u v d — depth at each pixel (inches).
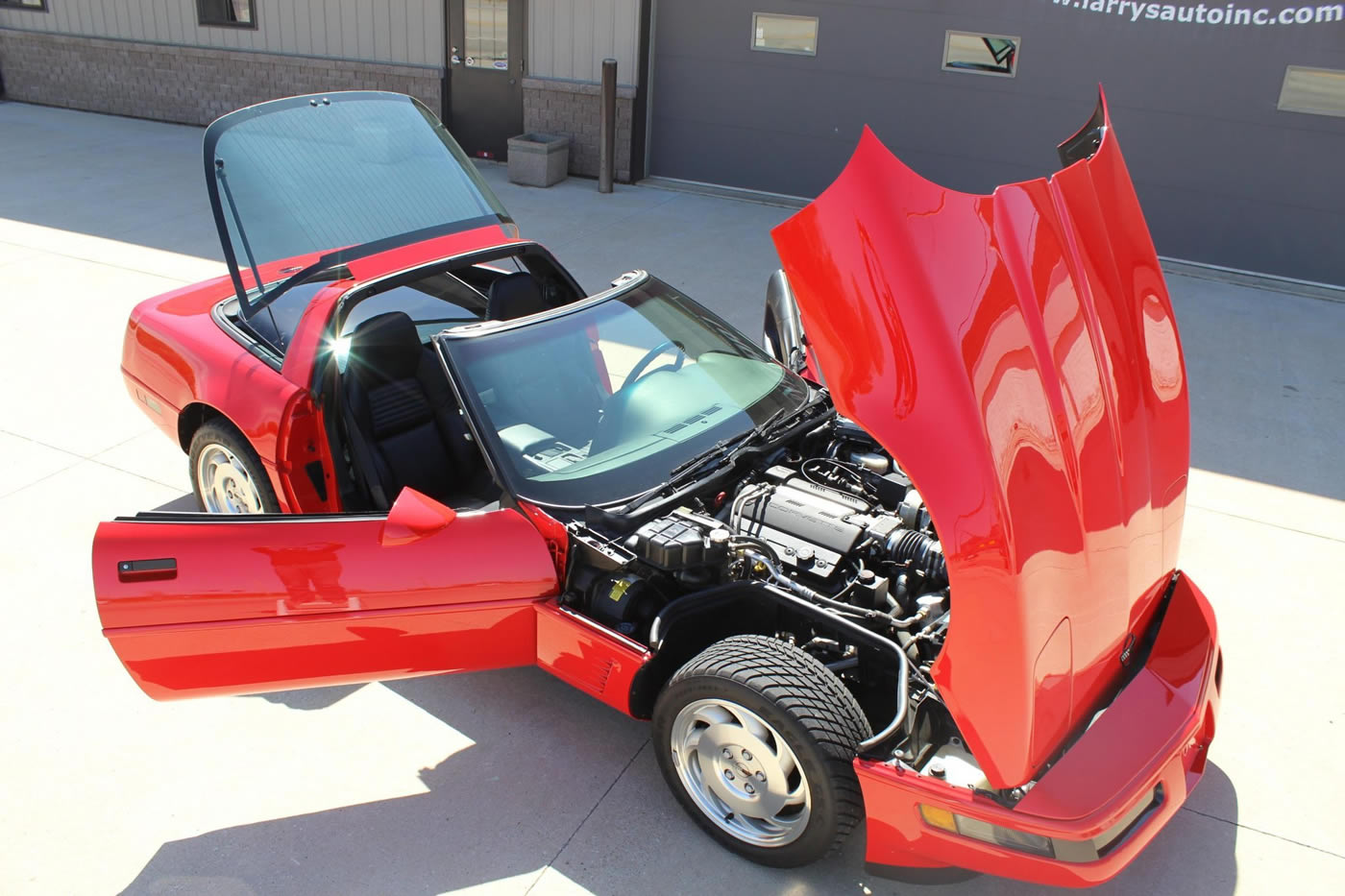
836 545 132.4
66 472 208.5
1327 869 125.9
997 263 103.0
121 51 540.7
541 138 448.8
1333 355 291.0
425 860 124.6
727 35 411.5
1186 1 334.0
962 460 96.3
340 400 153.9
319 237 171.9
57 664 155.6
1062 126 368.8
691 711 122.0
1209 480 219.0
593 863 124.7
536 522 134.9
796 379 167.8
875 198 100.3
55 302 297.1
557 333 152.7
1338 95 326.6
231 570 129.0
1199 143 350.3
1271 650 165.2
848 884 122.8
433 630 133.5
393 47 473.4
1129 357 116.6
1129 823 107.3
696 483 139.5
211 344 173.2
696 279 328.2
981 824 104.8
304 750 141.9
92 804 131.5
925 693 116.3
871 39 386.3
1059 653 102.3
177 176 440.1
